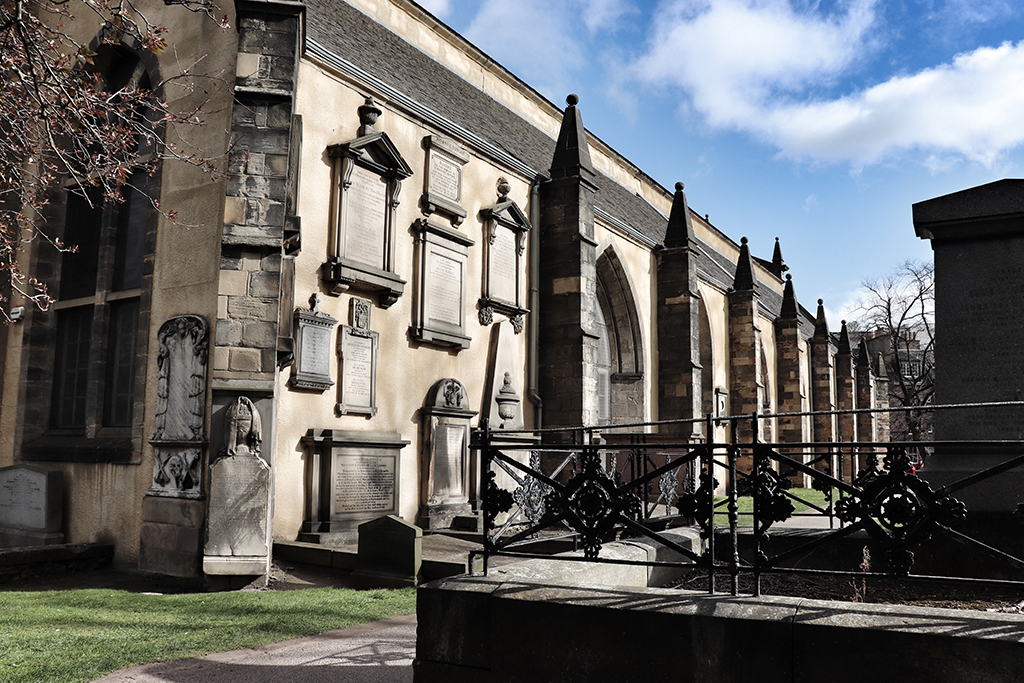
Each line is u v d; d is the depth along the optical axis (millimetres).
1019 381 7641
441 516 13750
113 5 12516
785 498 3947
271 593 8914
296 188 11156
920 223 8094
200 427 10266
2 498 12945
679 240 24703
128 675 5238
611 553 5703
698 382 24281
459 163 15492
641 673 3746
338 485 11922
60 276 13812
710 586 4020
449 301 14867
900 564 3617
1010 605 5637
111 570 10883
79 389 13188
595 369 17906
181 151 11438
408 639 6359
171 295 11242
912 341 48469
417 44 17312
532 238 17922
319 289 12219
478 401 15648
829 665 3369
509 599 4094
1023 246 7758
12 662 5449
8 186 12609
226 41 11211
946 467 7652
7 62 8422
